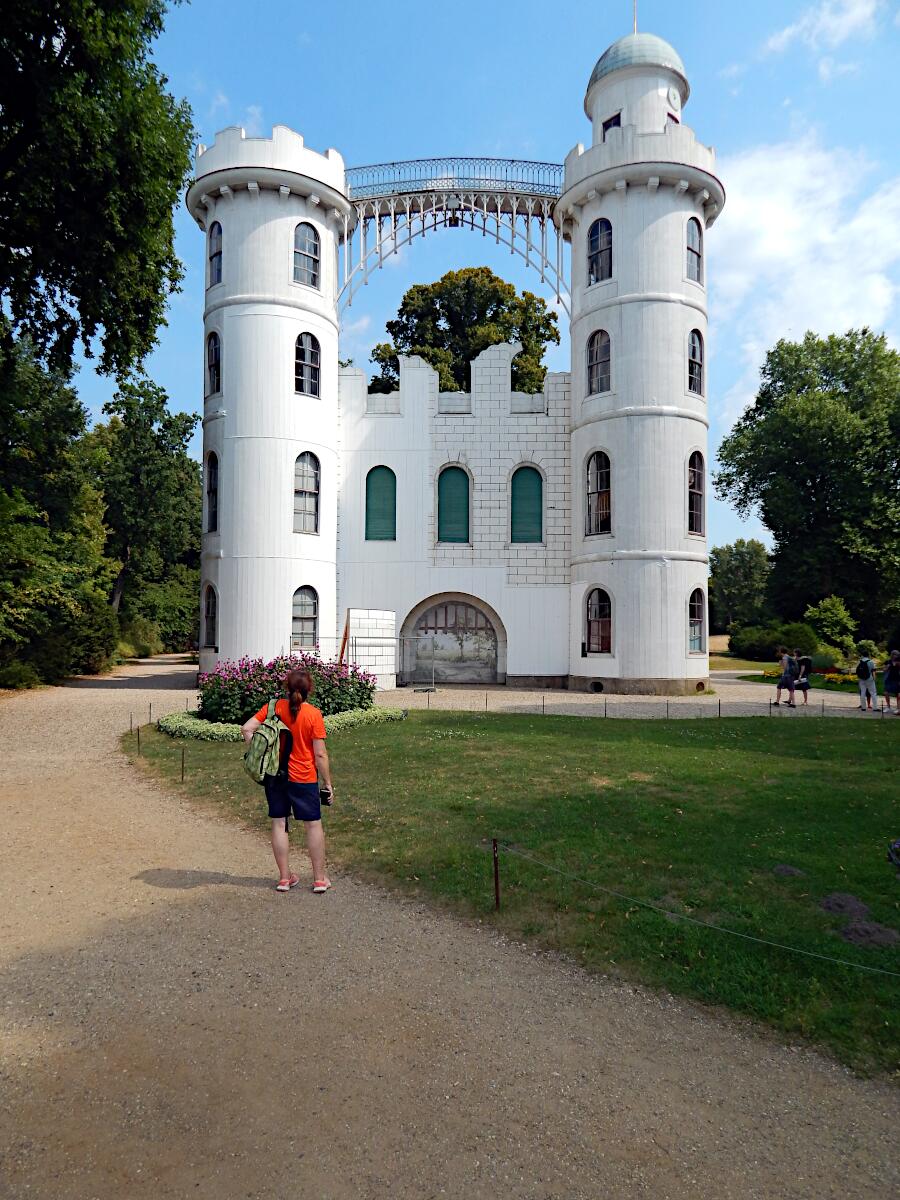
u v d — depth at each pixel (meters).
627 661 24.02
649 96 26.25
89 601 31.14
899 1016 4.68
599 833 7.96
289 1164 3.44
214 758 12.25
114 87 13.62
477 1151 3.55
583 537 25.56
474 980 5.19
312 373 24.94
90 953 5.53
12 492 25.88
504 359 27.12
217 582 24.00
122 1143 3.56
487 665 27.09
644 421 24.14
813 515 43.88
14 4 12.04
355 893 6.74
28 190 14.05
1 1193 3.24
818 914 6.04
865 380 44.62
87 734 15.06
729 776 10.61
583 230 25.89
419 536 26.88
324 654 24.67
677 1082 4.13
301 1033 4.51
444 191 28.77
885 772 11.02
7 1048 4.33
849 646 39.09
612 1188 3.34
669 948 5.55
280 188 24.00
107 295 16.27
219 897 6.64
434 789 9.89
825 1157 3.59
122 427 47.34
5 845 8.03
